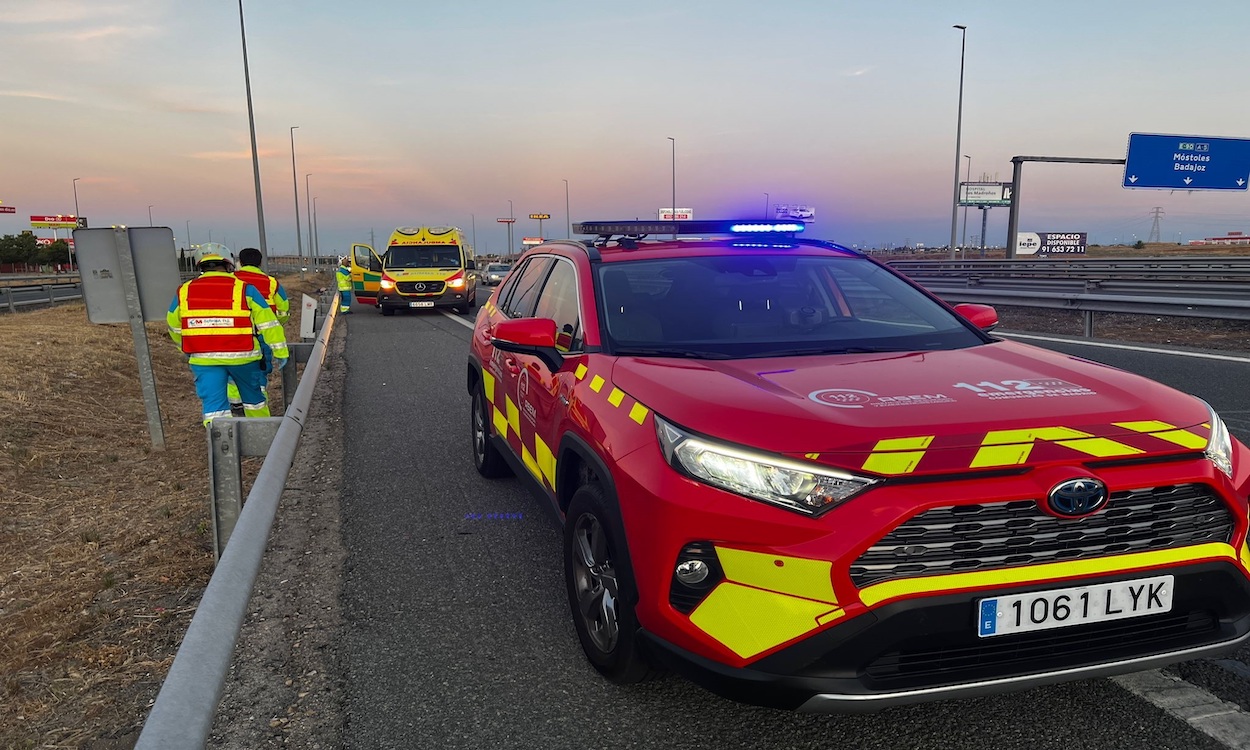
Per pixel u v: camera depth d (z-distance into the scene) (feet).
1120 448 6.97
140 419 27.55
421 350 41.68
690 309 11.23
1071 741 7.99
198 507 17.16
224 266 19.35
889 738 8.14
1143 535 7.03
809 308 11.50
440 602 11.52
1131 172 99.71
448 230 73.41
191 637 6.29
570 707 8.81
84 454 22.18
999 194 194.18
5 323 53.36
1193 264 59.77
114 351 40.50
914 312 11.66
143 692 9.73
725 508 7.06
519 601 11.51
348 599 11.66
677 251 12.75
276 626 10.86
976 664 6.93
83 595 12.67
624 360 9.75
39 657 10.66
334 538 14.12
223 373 19.45
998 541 6.77
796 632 6.73
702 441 7.38
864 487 6.74
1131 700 8.70
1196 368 28.63
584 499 9.10
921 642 6.70
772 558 6.83
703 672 7.20
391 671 9.64
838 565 6.62
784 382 8.51
